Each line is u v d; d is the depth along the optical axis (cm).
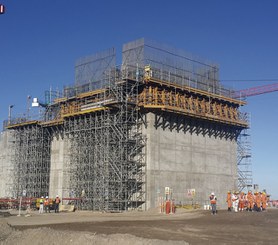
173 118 5806
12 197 6888
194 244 2114
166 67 5838
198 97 6144
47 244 2038
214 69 6619
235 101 6700
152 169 5412
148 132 5469
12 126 7294
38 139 6906
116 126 5428
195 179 5978
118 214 4716
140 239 1830
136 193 5359
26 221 3675
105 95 5612
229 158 6650
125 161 5350
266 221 3500
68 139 6300
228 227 2989
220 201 6300
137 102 5422
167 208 4716
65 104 6481
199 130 6188
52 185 6656
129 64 5788
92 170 5678
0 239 2275
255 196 5072
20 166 7069
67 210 5416
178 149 5806
